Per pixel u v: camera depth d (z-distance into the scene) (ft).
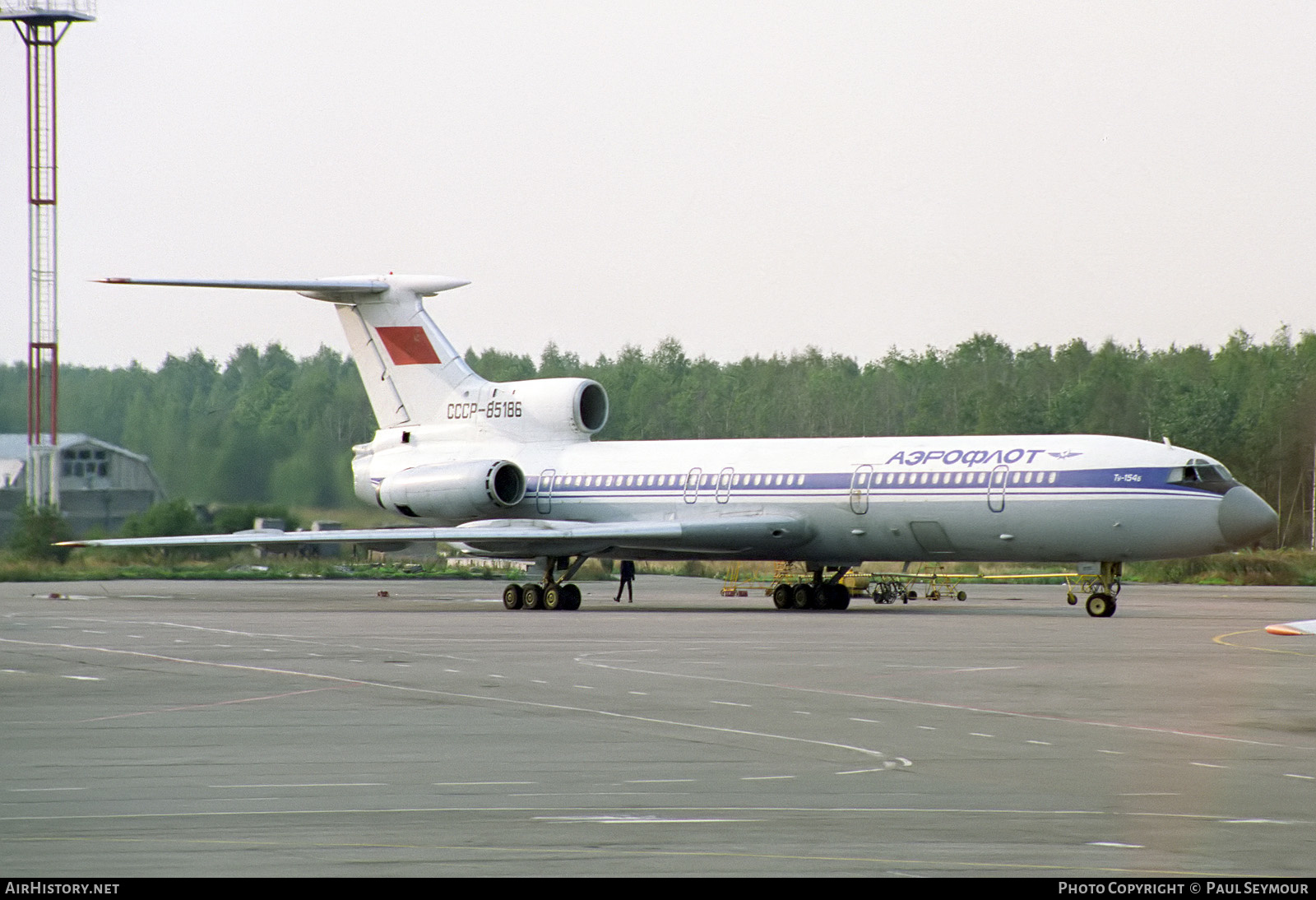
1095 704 247.50
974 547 522.06
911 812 159.02
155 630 423.23
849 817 156.35
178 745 203.51
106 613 511.81
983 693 263.70
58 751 198.80
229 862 136.26
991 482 513.45
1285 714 234.99
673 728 220.02
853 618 494.18
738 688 272.31
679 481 575.79
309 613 518.37
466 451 624.59
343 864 135.64
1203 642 377.30
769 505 554.05
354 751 198.70
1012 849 142.00
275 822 153.99
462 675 294.05
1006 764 188.34
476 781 177.17
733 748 201.46
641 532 541.75
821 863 136.26
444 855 139.23
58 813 158.61
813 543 550.36
